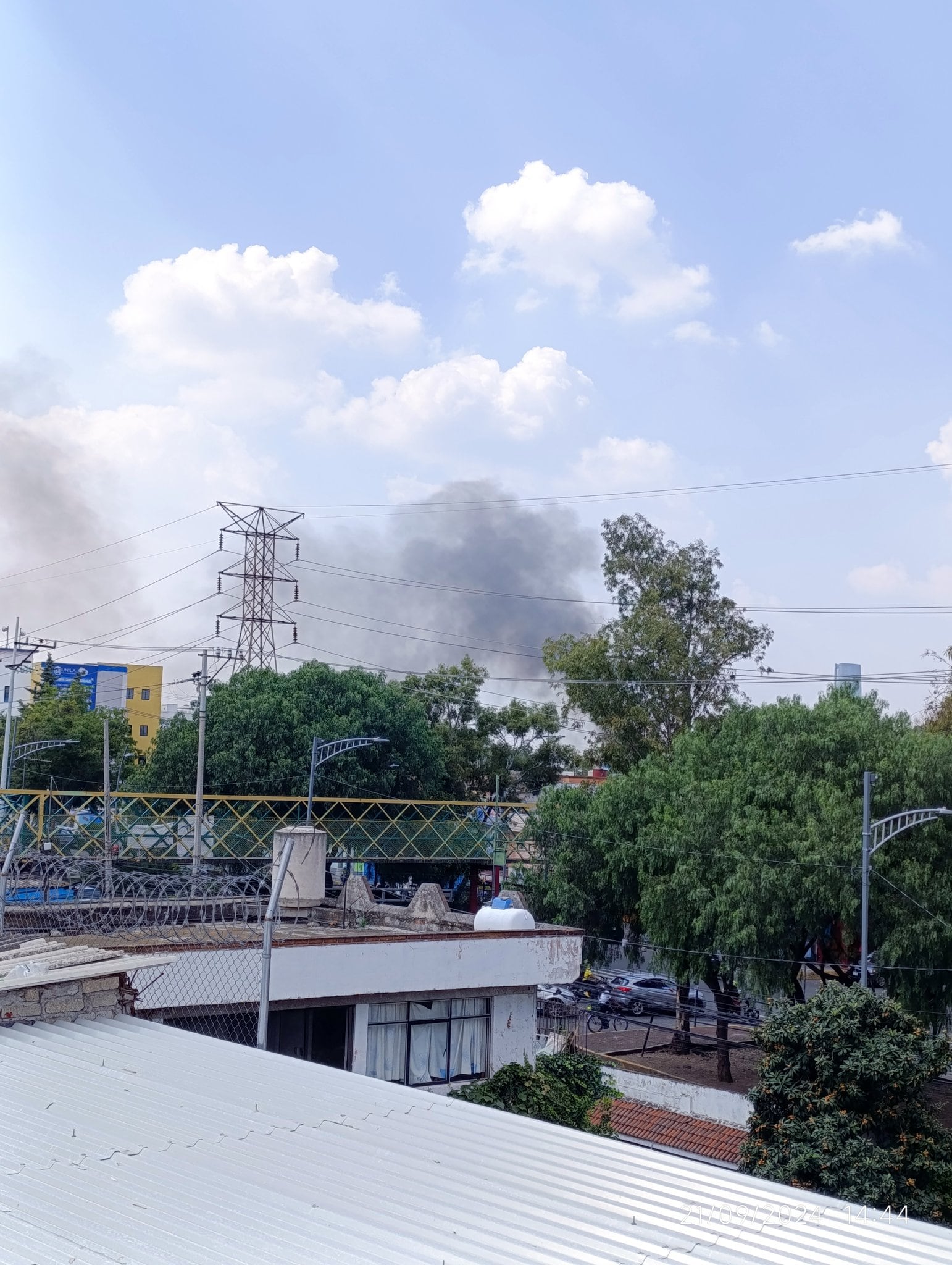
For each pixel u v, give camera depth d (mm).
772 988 31656
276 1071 9797
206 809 43406
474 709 68875
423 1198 6992
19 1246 6148
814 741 32469
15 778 58312
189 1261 6012
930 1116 19812
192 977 14859
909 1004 30531
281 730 49062
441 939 17094
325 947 15977
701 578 53344
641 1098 31594
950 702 46500
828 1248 6426
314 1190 7086
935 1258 6352
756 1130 19922
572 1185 7312
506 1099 16859
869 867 27266
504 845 43719
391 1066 17016
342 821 41125
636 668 51188
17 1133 7961
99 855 30266
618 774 40719
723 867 32656
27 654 47219
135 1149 7719
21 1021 11086
